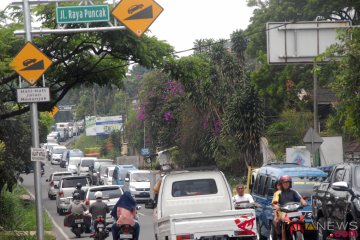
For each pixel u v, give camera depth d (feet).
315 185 73.87
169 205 67.31
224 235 57.77
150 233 103.14
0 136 121.29
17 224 108.06
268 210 76.84
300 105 169.07
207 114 202.39
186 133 209.05
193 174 67.97
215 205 67.62
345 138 153.58
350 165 62.80
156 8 74.02
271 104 171.73
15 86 104.17
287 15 159.84
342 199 61.36
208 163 205.87
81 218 102.63
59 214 148.66
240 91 185.37
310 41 112.47
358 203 58.75
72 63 96.78
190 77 93.91
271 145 171.63
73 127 538.06
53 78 98.89
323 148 125.39
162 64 90.22
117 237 66.59
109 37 84.02
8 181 114.83
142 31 74.02
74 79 98.53
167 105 242.58
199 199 67.51
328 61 108.88
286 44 112.68
